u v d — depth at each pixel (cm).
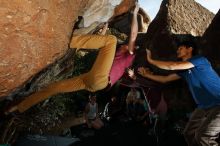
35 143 556
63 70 571
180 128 718
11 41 317
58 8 353
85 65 1041
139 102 776
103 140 686
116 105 850
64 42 389
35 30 333
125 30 1070
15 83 361
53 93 446
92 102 788
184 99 834
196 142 437
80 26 472
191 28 1062
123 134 712
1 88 354
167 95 845
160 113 731
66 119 855
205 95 406
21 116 596
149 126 744
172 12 1083
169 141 674
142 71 494
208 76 402
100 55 427
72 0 377
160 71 910
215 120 398
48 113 785
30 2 314
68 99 916
